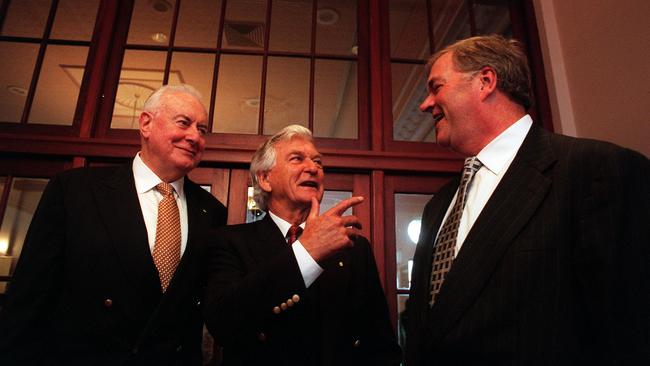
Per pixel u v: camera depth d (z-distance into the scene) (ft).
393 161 6.56
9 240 5.91
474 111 3.49
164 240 4.09
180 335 3.91
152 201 4.36
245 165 6.39
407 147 6.88
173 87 4.65
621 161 2.61
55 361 3.53
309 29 7.53
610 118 5.98
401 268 6.32
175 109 4.40
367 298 4.15
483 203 3.28
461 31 7.75
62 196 4.06
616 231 2.43
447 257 3.34
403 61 7.43
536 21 7.64
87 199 4.07
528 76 3.60
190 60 7.16
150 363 3.59
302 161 4.33
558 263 2.58
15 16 7.10
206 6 7.46
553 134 3.23
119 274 3.79
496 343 2.59
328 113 7.07
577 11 6.84
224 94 6.98
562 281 2.54
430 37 7.64
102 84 6.70
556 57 7.19
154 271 3.85
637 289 2.31
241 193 6.33
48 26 7.06
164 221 4.17
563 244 2.61
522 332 2.54
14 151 6.02
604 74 6.15
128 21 7.21
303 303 3.66
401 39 7.56
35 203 6.10
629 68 5.68
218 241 4.00
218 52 7.19
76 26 7.11
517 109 3.51
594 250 2.48
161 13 7.34
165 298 3.77
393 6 7.73
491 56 3.49
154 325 3.67
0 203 5.99
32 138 6.09
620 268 2.37
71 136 6.35
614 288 2.36
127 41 7.13
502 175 3.27
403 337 6.03
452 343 2.78
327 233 3.25
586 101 6.51
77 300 3.69
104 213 3.99
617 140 5.83
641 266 2.34
